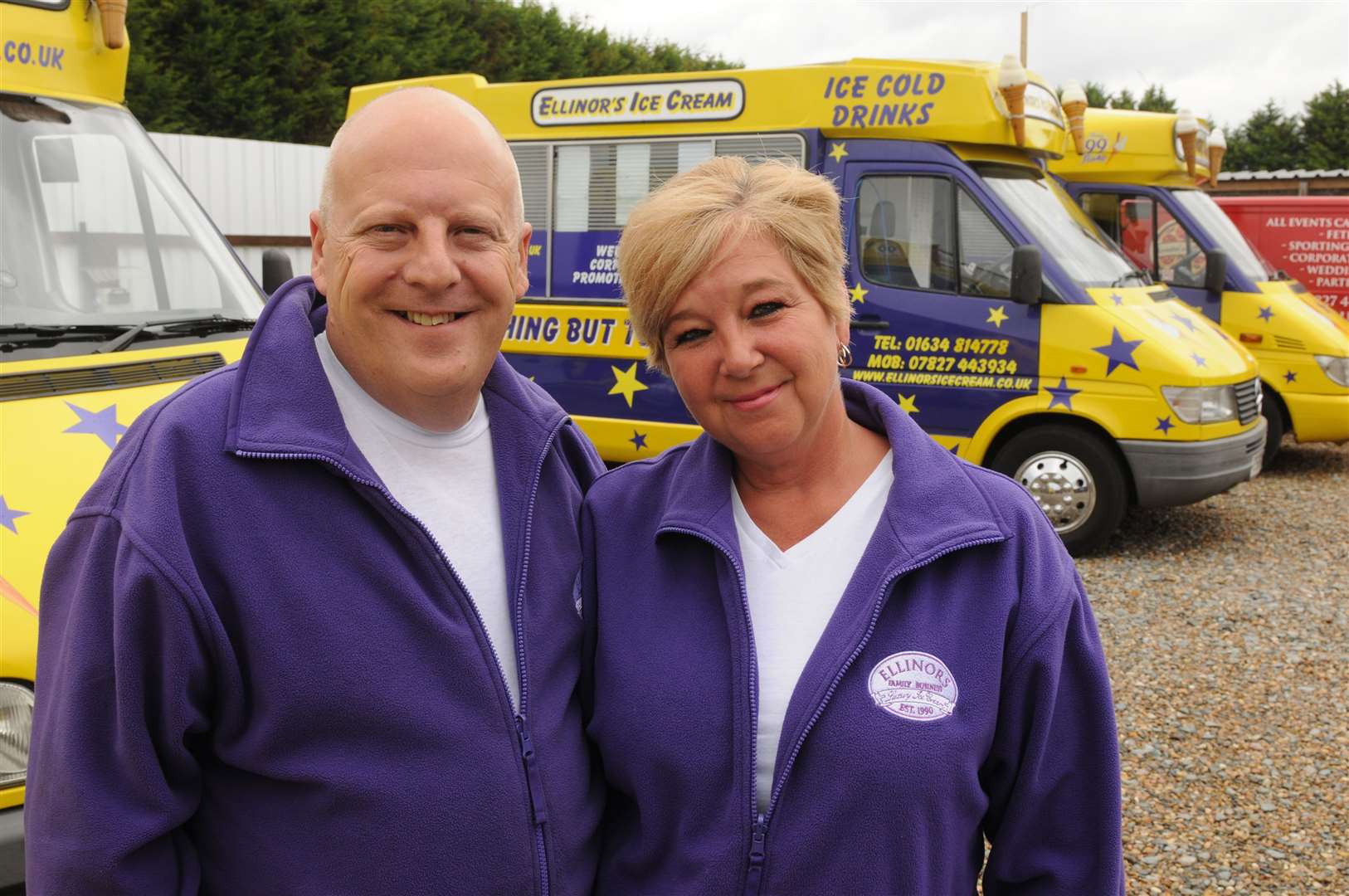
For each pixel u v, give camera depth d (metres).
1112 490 6.93
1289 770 4.31
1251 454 7.18
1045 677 1.69
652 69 23.39
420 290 1.69
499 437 1.88
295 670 1.59
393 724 1.63
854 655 1.68
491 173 1.74
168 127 14.98
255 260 13.20
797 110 7.27
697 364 1.77
